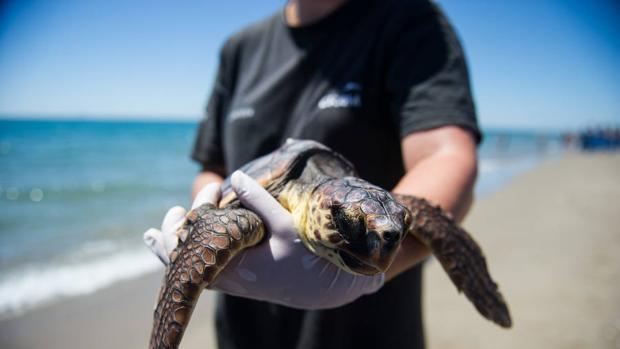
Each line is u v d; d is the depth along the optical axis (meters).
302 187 0.53
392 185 0.70
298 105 0.72
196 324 1.76
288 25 0.79
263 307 0.76
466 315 1.68
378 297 0.70
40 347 1.57
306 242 0.48
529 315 1.65
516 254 2.43
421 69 0.62
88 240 3.03
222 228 0.44
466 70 0.64
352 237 0.44
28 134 18.03
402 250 0.53
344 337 0.70
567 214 3.57
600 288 1.88
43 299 1.98
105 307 1.92
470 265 0.54
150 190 5.51
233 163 0.78
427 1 0.68
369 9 0.72
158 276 2.31
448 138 0.57
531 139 29.73
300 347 0.72
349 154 0.66
